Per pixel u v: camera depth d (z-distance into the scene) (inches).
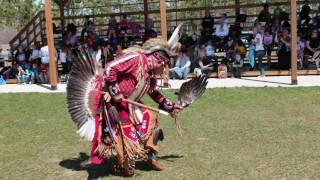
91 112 226.4
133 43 758.5
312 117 358.0
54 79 609.6
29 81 711.1
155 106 439.2
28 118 401.4
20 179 234.4
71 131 341.4
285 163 243.0
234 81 613.9
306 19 732.7
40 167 253.6
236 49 666.8
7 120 395.2
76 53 225.6
